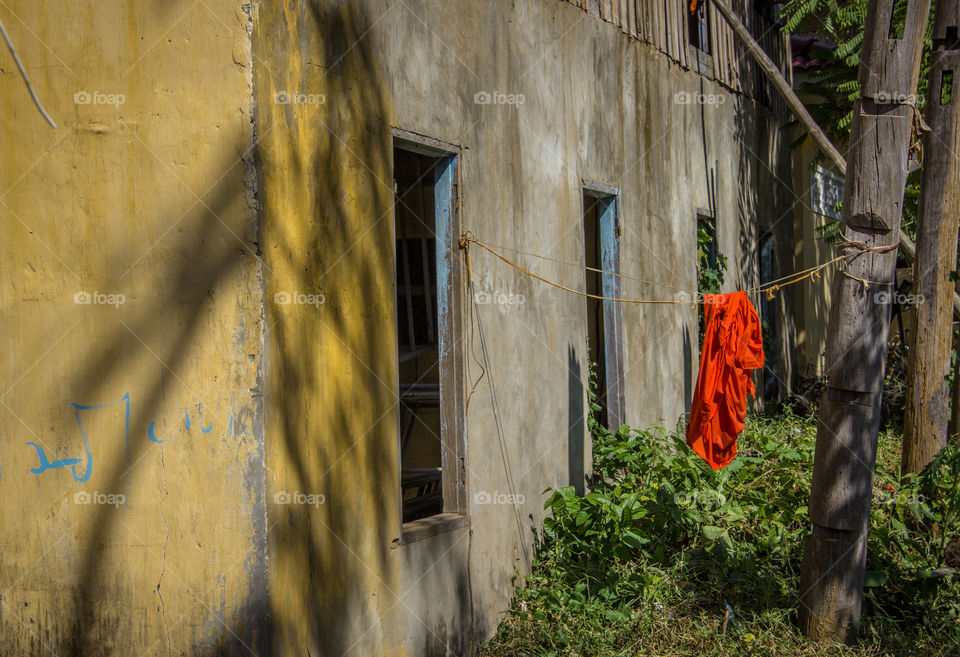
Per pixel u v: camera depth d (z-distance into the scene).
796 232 14.20
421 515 6.96
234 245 3.90
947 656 5.31
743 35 9.67
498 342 5.94
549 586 6.14
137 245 4.02
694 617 5.69
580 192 7.21
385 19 4.84
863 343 5.43
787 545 6.44
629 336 8.06
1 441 4.18
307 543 4.17
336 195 4.43
